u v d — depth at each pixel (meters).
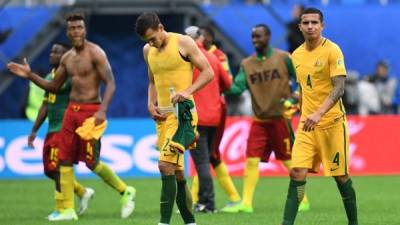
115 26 68.56
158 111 28.05
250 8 71.31
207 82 27.44
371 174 55.06
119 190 34.66
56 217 33.91
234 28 70.31
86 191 36.28
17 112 68.44
